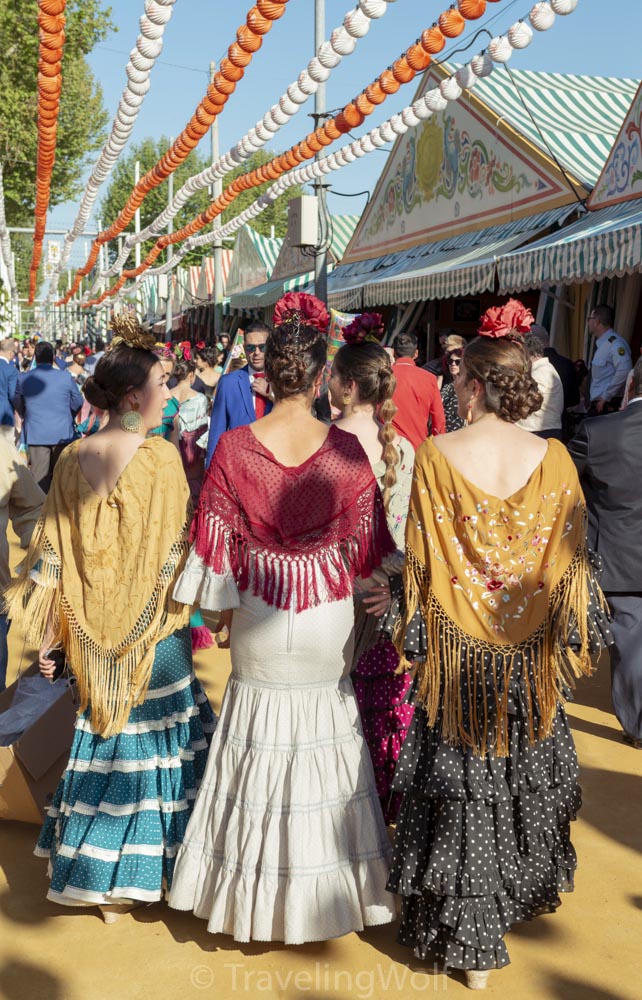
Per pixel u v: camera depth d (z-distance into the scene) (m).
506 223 11.65
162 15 5.62
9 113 34.75
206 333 28.58
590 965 2.94
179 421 7.37
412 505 2.77
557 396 6.52
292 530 2.85
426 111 6.90
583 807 3.99
